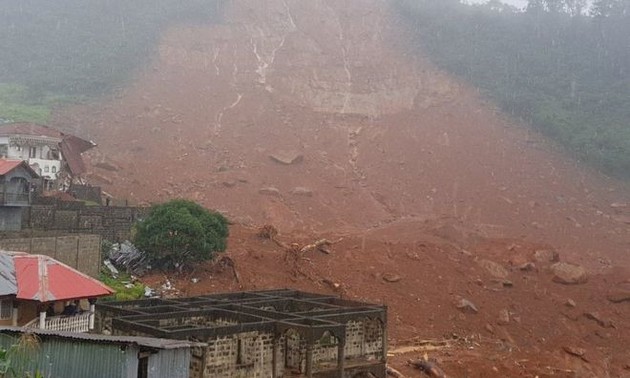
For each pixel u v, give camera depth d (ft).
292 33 387.14
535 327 153.69
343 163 269.23
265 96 317.83
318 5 418.31
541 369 129.18
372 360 97.60
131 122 274.57
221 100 308.40
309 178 250.57
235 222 197.16
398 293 158.71
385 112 316.81
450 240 199.41
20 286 87.56
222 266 153.17
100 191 184.85
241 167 249.96
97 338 55.98
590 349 146.51
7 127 180.75
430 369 118.52
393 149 282.56
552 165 278.87
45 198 151.33
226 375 79.46
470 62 361.30
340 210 230.07
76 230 144.77
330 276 161.79
